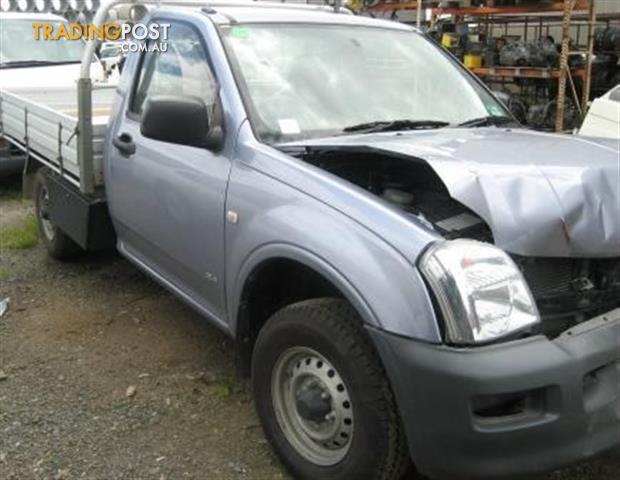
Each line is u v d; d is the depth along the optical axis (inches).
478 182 101.3
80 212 187.6
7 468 123.6
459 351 93.4
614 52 458.0
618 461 126.2
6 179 341.4
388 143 120.0
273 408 121.2
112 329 179.9
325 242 106.5
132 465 124.9
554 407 96.3
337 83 145.5
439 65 165.0
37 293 204.1
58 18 406.3
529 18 507.2
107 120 185.6
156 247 159.2
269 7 167.5
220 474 122.8
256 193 122.0
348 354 104.3
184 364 161.5
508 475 96.6
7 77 341.7
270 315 130.6
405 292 96.6
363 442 104.7
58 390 150.1
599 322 105.3
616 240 103.7
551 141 127.7
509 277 96.4
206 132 130.3
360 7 520.7
